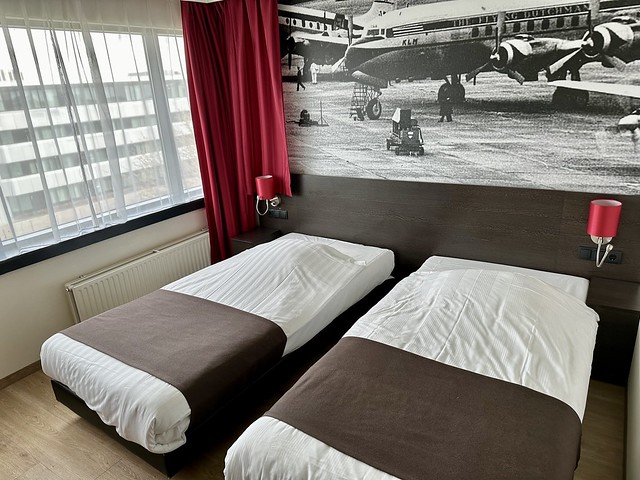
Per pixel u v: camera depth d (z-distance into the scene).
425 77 2.97
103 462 2.15
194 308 2.57
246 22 3.53
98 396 2.00
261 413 2.40
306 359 2.65
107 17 3.03
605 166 2.57
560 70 2.55
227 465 1.63
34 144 2.70
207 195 3.87
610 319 2.36
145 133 3.43
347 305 2.81
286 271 2.84
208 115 3.71
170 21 3.45
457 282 2.39
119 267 3.26
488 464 1.42
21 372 2.87
